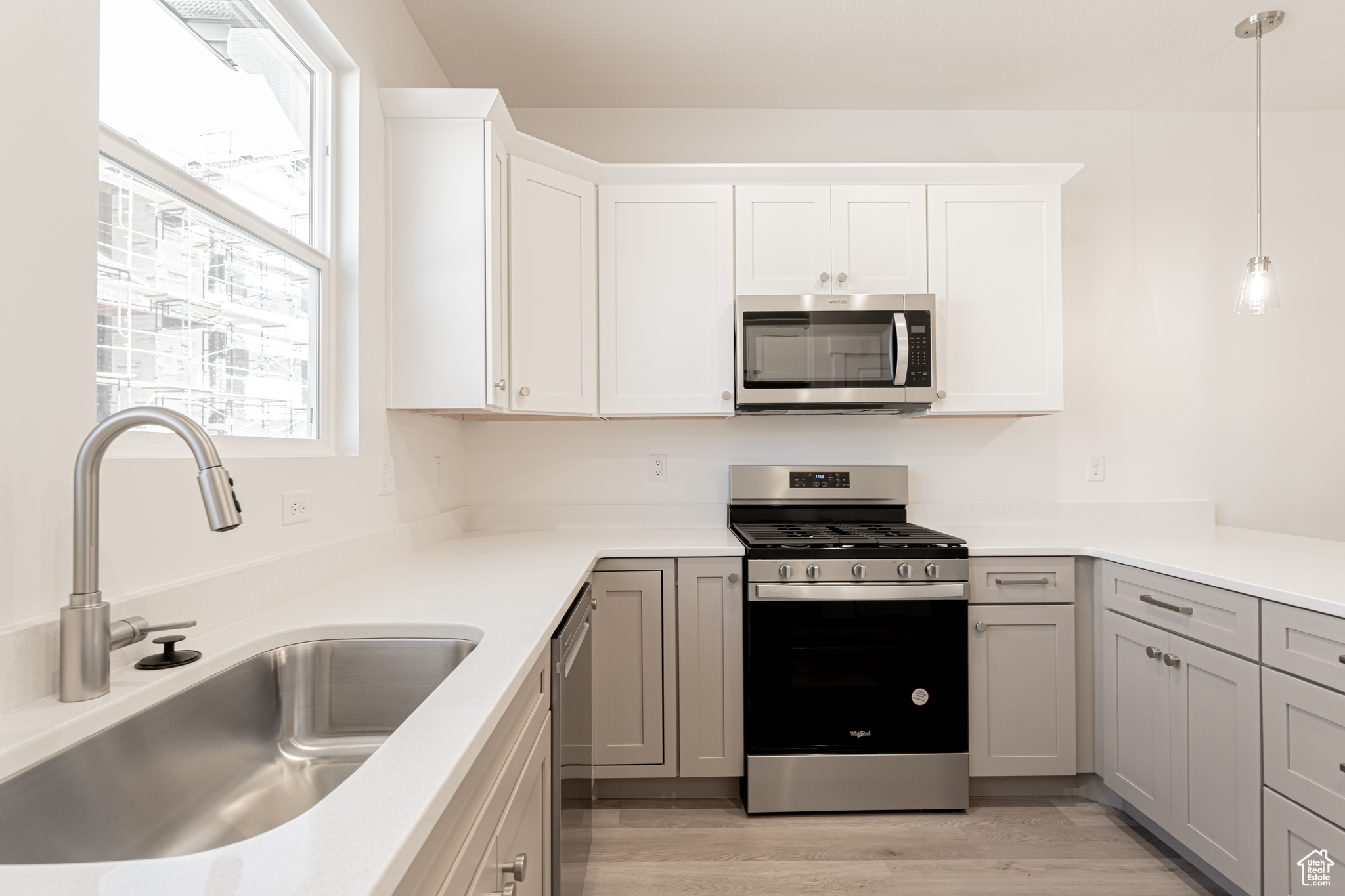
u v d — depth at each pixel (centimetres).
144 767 83
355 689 115
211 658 96
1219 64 239
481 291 190
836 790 204
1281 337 269
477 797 79
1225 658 159
